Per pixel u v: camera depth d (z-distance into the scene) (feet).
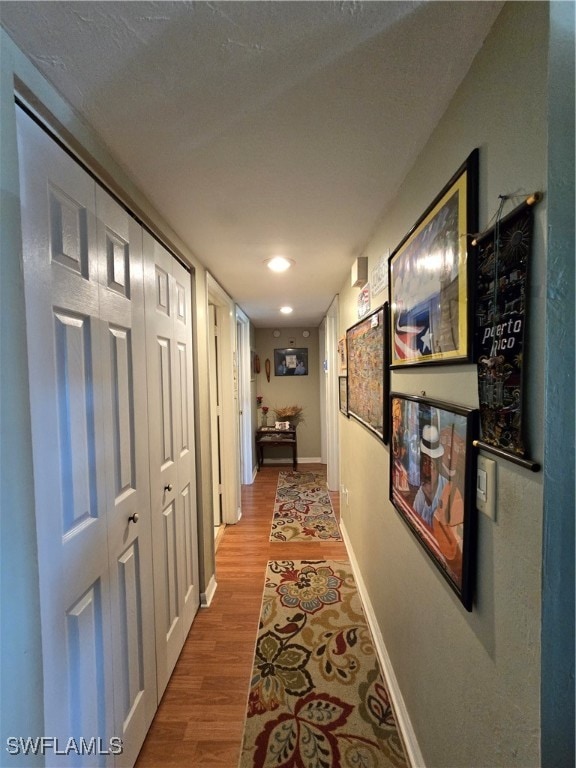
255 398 16.31
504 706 2.19
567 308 1.77
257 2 2.03
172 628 5.12
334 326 12.16
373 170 3.82
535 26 1.84
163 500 4.86
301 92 2.72
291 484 13.98
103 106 2.84
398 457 4.23
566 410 1.79
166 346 5.09
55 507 2.68
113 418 3.57
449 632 2.97
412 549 3.89
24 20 2.14
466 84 2.56
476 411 2.45
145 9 2.07
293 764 3.83
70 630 2.83
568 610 1.82
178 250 5.52
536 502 1.88
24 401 2.32
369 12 2.10
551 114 1.75
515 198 2.03
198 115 2.96
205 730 4.22
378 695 4.66
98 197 3.38
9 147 2.24
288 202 4.49
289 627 5.96
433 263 3.12
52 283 2.70
